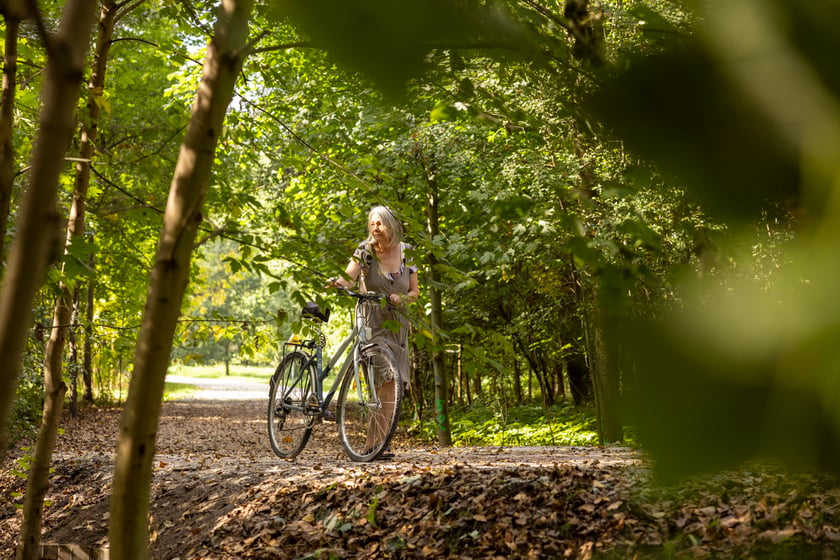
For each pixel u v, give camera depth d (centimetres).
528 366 1534
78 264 293
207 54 165
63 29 94
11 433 1008
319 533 421
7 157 226
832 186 27
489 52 61
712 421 27
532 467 453
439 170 936
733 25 30
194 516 475
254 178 1102
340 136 872
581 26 71
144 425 172
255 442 1248
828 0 28
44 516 543
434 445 1279
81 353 1622
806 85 28
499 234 879
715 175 31
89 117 353
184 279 170
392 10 34
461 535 388
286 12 35
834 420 25
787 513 312
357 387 551
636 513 357
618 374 30
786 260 27
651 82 33
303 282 296
